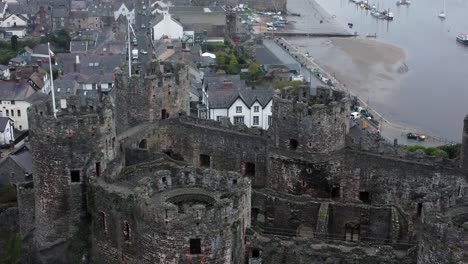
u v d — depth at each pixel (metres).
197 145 95.81
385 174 83.62
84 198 75.25
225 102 145.88
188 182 67.25
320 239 69.25
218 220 60.03
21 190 84.88
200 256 60.25
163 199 63.31
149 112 95.25
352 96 182.88
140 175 77.38
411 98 191.75
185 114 98.69
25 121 164.38
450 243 54.78
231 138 92.62
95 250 72.50
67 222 76.25
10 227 92.50
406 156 83.38
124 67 97.25
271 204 77.88
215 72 190.62
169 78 95.12
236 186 65.44
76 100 79.12
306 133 83.00
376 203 85.00
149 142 94.19
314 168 83.81
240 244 63.41
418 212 80.94
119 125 97.38
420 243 58.44
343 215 75.62
